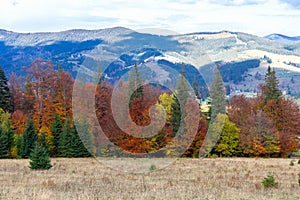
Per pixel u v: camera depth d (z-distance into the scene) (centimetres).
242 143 4306
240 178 1805
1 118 4406
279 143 4441
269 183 1430
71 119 4284
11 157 4138
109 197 1120
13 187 1359
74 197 1105
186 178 1758
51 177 1767
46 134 4166
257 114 4438
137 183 1528
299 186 1468
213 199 1100
